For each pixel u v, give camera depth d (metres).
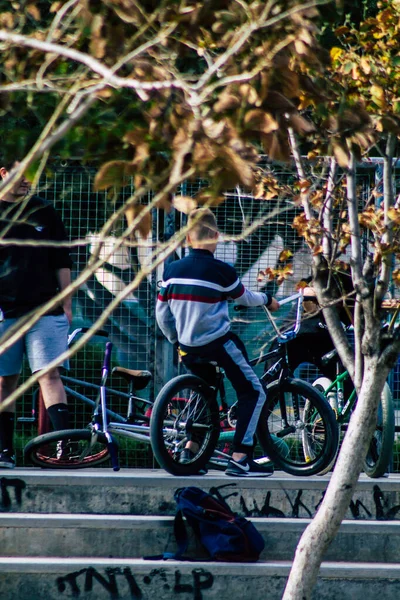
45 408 27.08
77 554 21.62
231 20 12.22
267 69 11.33
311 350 25.92
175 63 13.24
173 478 22.75
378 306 16.77
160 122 11.23
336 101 13.66
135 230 11.31
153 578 20.53
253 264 28.31
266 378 25.17
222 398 25.11
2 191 9.76
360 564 21.36
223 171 10.47
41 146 9.87
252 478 23.00
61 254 24.83
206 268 23.42
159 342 28.09
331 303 17.50
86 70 12.19
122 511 22.67
